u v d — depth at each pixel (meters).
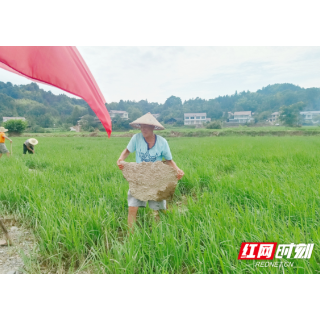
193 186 5.65
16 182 5.07
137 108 112.31
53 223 3.31
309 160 7.73
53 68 2.33
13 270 2.71
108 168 7.11
